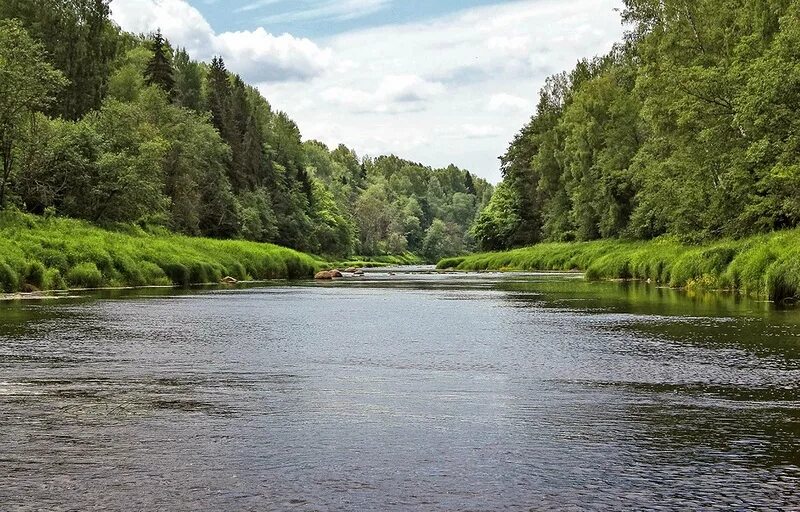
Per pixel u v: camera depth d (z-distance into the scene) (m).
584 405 9.26
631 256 51.19
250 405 9.25
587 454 7.04
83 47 77.56
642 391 10.15
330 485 6.12
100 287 38.91
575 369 11.99
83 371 11.80
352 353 13.92
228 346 14.91
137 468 6.58
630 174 66.75
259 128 128.88
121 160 57.06
